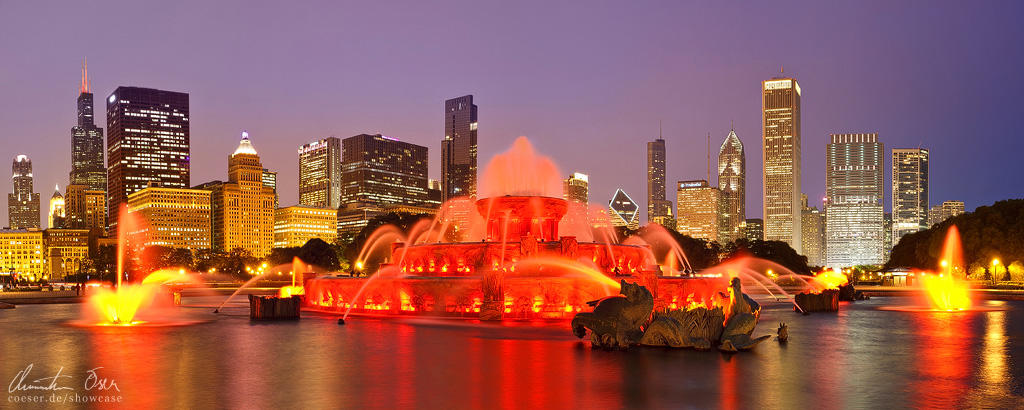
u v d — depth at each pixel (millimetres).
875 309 56281
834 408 16734
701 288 46969
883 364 23766
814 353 26562
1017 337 32969
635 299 27859
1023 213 115500
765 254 166500
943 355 26266
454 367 22688
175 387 19328
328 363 23625
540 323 38781
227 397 17922
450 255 47938
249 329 36094
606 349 27109
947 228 126000
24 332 34938
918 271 142625
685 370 22219
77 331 35344
